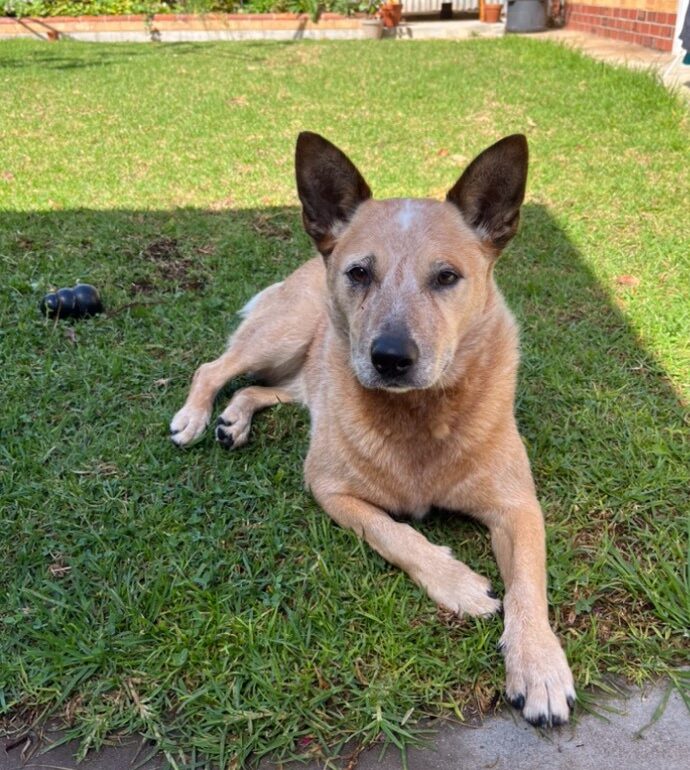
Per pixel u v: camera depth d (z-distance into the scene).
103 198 1.47
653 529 0.67
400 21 3.79
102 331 1.01
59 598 0.60
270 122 2.02
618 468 0.74
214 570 0.63
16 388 0.88
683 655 0.55
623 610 0.59
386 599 0.58
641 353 0.94
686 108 1.88
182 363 0.95
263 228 1.34
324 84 2.42
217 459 0.78
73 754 0.50
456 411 0.64
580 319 1.03
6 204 1.43
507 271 1.16
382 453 0.66
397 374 0.59
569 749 0.49
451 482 0.65
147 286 1.14
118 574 0.63
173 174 1.62
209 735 0.50
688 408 0.83
